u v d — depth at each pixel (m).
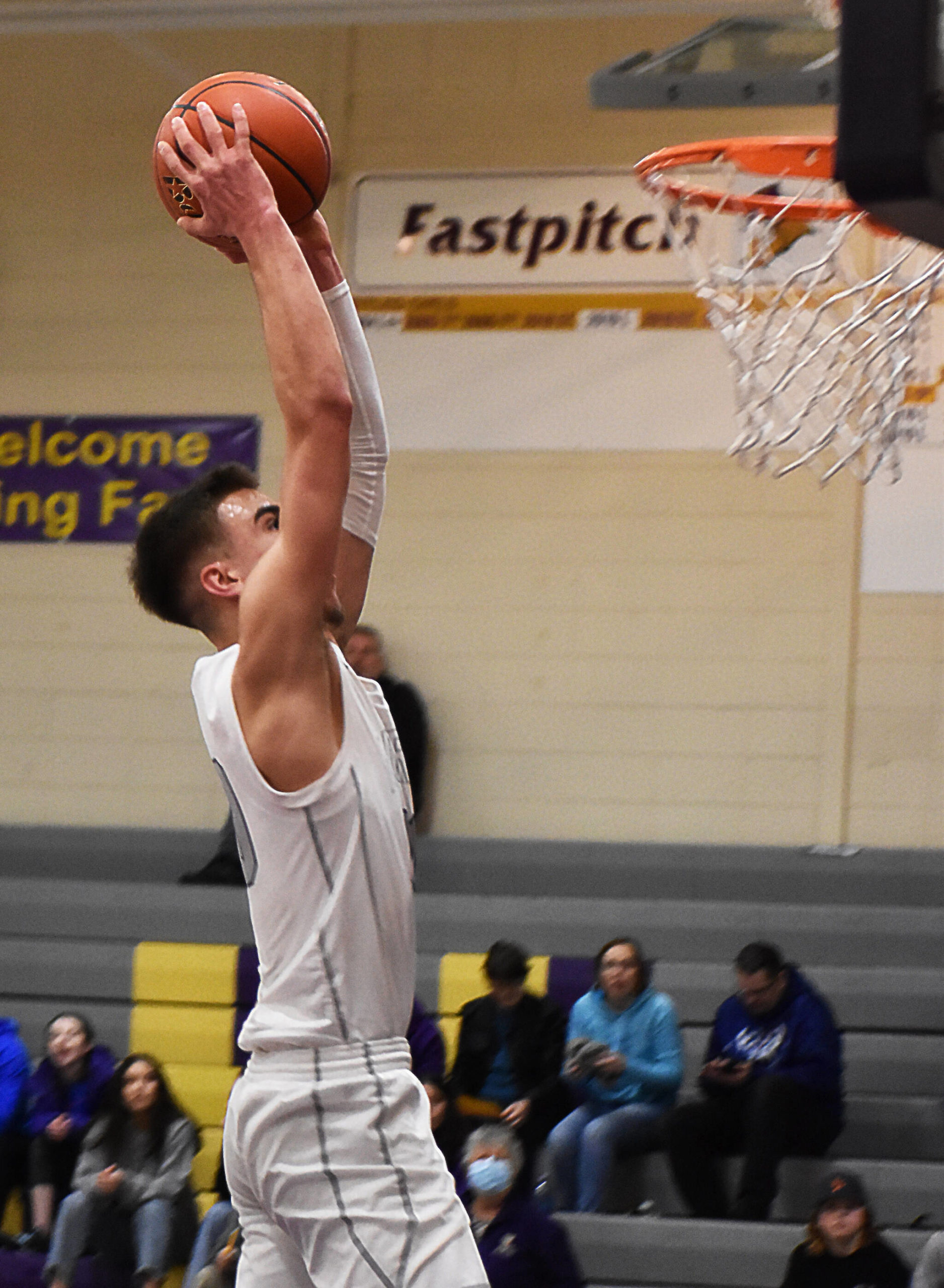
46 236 12.62
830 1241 7.22
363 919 3.02
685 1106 8.30
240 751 3.02
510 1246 7.06
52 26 11.33
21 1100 8.90
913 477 11.27
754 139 5.84
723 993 9.81
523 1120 8.22
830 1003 9.73
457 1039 8.67
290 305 2.92
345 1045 3.01
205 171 2.97
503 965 8.59
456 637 11.86
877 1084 9.36
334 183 12.25
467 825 11.70
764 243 5.91
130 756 12.19
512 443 11.91
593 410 11.81
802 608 11.44
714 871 11.10
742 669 11.48
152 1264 8.01
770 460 6.20
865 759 11.27
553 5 10.60
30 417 12.52
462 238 12.07
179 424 12.33
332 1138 2.98
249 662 2.98
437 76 12.20
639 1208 8.46
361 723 3.10
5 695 12.38
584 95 11.98
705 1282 7.92
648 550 11.67
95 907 10.84
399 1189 2.97
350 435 3.22
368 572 3.55
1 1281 8.29
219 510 3.30
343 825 3.01
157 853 11.82
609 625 11.68
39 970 10.41
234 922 10.69
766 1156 8.09
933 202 3.17
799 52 5.01
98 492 12.40
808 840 11.27
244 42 12.45
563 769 11.63
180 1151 8.34
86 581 12.37
